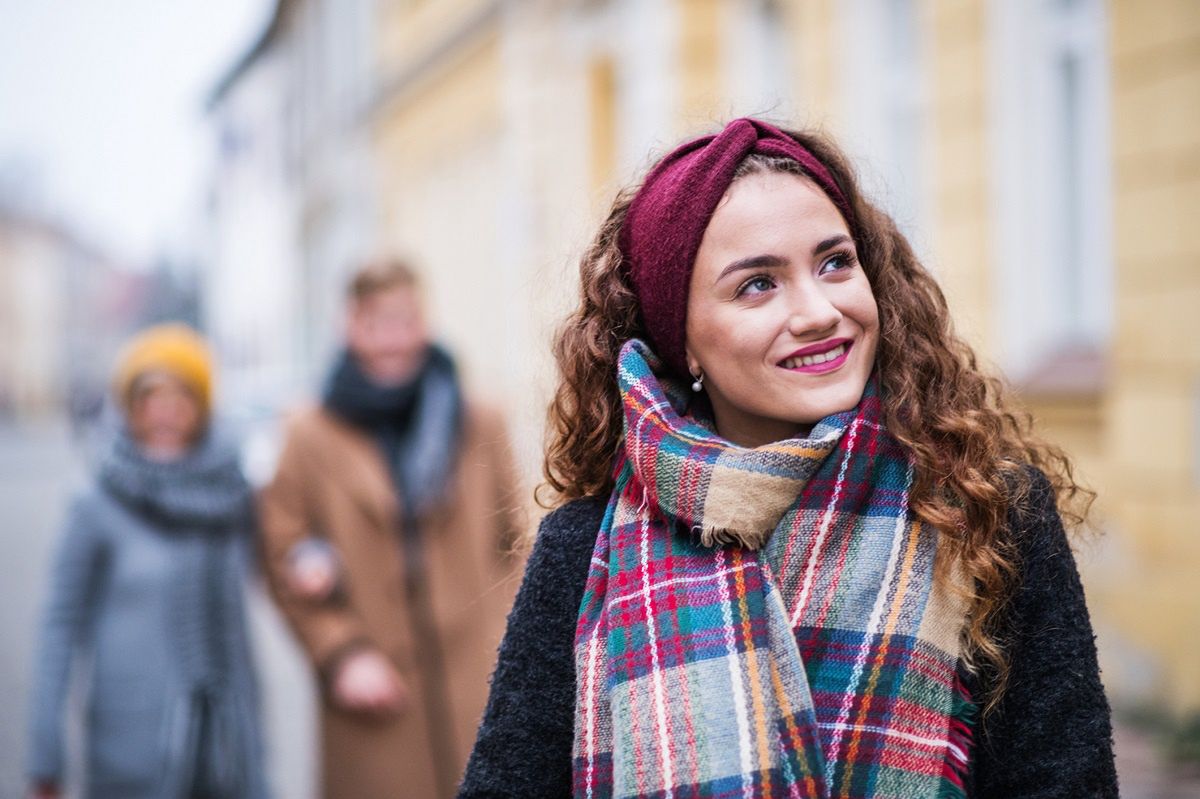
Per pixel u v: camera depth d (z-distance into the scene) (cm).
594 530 158
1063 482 167
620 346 165
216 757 332
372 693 312
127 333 7406
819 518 143
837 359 147
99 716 330
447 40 1430
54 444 3575
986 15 612
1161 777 409
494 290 1320
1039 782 141
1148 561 510
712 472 141
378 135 1881
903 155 694
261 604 901
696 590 142
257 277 3841
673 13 844
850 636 140
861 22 689
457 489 325
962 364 161
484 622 322
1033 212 595
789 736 135
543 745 153
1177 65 503
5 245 6362
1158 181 514
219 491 339
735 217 148
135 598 331
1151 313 518
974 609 142
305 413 335
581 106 1060
